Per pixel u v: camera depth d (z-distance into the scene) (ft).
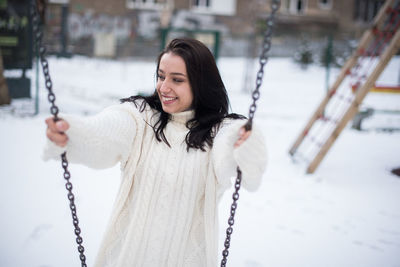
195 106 5.07
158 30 69.05
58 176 14.94
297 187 15.46
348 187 15.65
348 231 11.65
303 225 11.92
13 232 10.19
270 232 11.32
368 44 19.10
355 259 10.02
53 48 61.93
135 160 4.92
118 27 66.85
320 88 50.83
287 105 38.09
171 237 4.83
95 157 4.39
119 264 4.75
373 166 18.42
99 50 65.26
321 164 18.61
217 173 4.75
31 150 18.16
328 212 13.05
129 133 4.78
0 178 14.32
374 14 75.92
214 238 4.98
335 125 17.94
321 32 75.61
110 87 41.88
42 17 26.23
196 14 71.51
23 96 30.48
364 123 29.58
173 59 4.84
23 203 12.16
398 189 15.53
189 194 4.86
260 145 4.26
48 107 28.12
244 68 64.28
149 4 69.00
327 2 75.97
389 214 13.06
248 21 73.77
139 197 4.87
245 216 12.39
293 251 10.25
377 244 10.87
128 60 67.21
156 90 5.31
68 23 62.80
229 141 4.48
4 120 23.53
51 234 10.21
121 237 4.99
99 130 4.33
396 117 32.35
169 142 5.03
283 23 74.49
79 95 35.12
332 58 69.15
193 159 4.92
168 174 4.87
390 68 39.42
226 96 5.26
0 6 28.58
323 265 9.65
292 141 23.67
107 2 65.26
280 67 67.00
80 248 5.19
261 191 14.79
